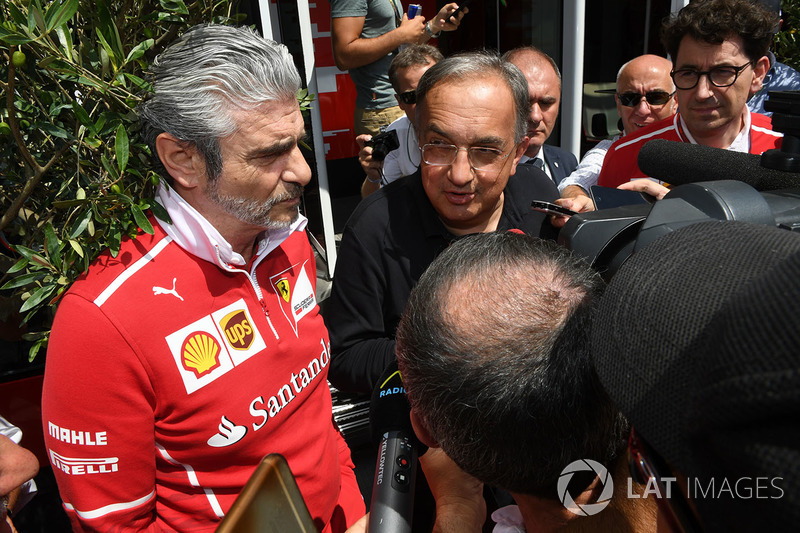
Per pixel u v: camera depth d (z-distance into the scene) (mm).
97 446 1039
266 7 2830
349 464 1631
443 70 1399
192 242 1102
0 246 1291
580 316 627
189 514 1225
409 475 874
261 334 1224
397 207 1560
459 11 3100
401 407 943
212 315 1143
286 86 1062
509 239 711
